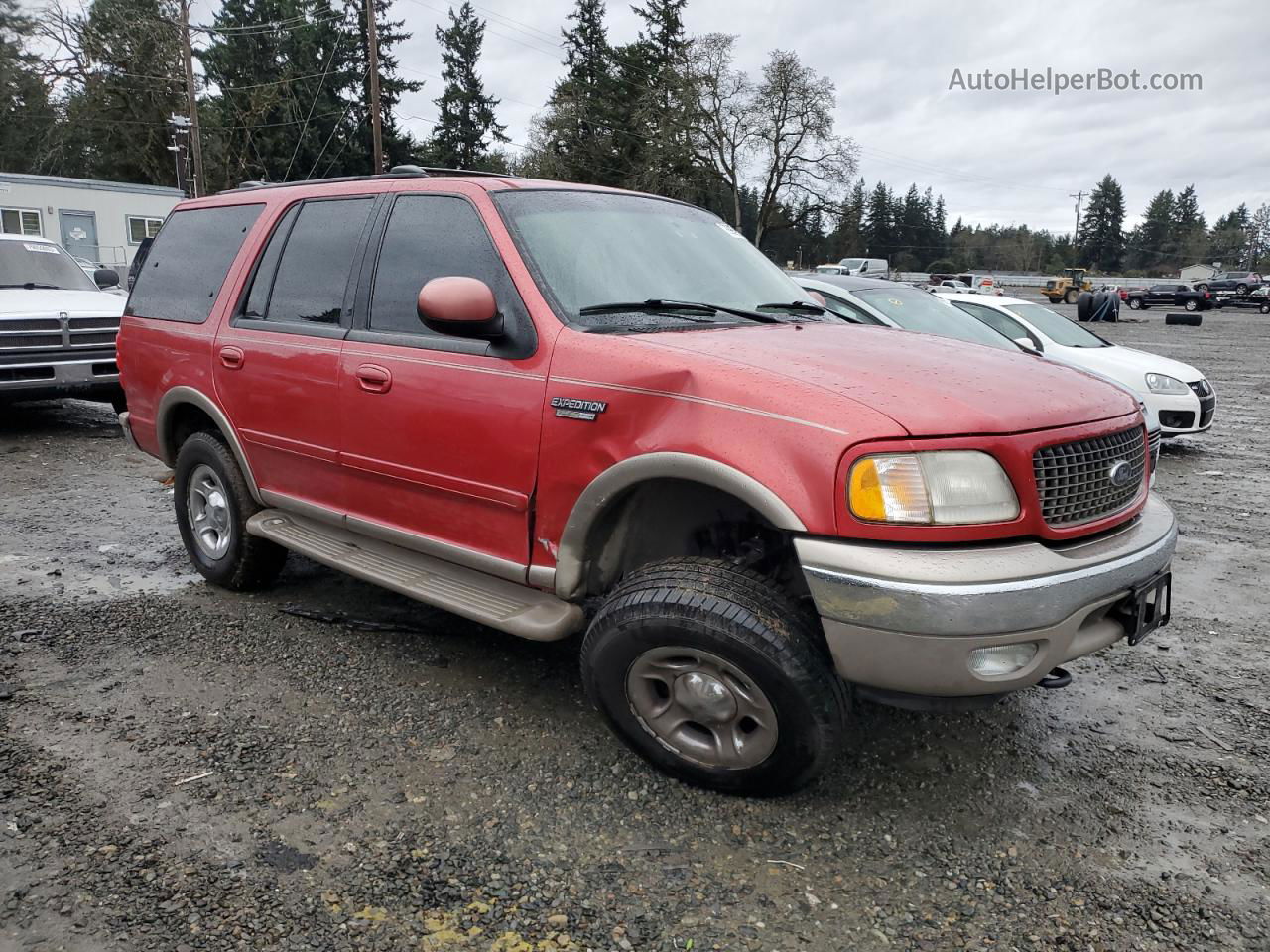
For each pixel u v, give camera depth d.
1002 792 3.03
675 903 2.44
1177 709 3.73
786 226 60.44
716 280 3.70
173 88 49.06
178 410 4.76
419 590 3.44
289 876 2.49
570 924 2.35
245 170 51.84
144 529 5.84
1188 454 9.57
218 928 2.29
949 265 113.38
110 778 2.94
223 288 4.42
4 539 5.52
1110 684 3.96
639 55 58.91
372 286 3.71
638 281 3.44
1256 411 12.86
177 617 4.33
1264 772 3.23
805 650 2.62
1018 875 2.60
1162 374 9.33
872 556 2.44
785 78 54.91
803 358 2.85
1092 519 2.76
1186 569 5.65
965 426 2.53
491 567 3.30
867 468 2.46
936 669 2.44
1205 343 24.48
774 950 2.28
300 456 3.97
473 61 61.28
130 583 4.81
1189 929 2.40
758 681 2.66
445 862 2.57
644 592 2.82
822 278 8.62
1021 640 2.46
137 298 5.05
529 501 3.12
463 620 4.35
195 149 36.75
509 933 2.31
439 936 2.29
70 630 4.14
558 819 2.79
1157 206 134.75
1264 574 5.56
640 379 2.82
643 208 3.89
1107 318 27.16
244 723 3.33
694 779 2.92
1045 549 2.57
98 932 2.26
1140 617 2.80
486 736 3.28
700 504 3.03
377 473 3.62
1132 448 2.99
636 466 2.78
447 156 60.28
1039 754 3.31
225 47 52.88
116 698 3.50
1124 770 3.22
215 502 4.65
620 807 2.86
